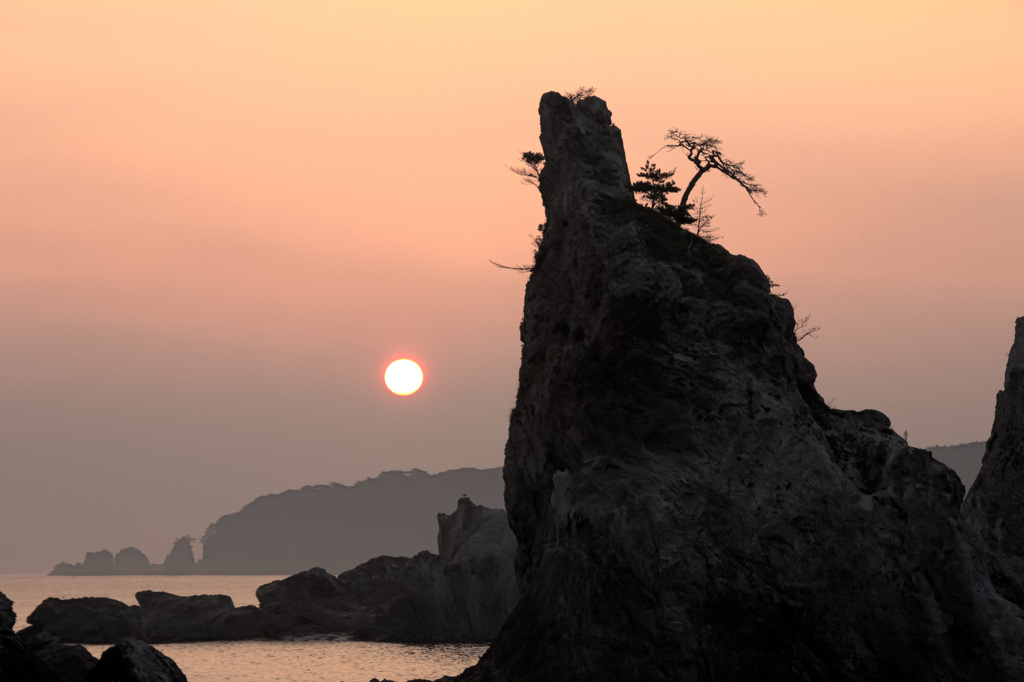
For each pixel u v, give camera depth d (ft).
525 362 226.58
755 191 232.53
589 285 214.07
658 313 199.21
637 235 209.97
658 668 176.45
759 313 204.33
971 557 183.52
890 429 210.59
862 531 185.68
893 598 180.96
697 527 186.50
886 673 177.99
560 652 185.16
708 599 180.96
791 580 183.62
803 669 177.88
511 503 226.79
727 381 197.26
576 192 227.61
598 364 201.05
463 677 195.52
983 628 177.17
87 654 211.20
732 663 177.17
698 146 231.91
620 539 186.09
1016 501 231.09
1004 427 240.53
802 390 212.23
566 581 191.01
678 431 194.29
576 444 205.16
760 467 190.80
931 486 188.14
